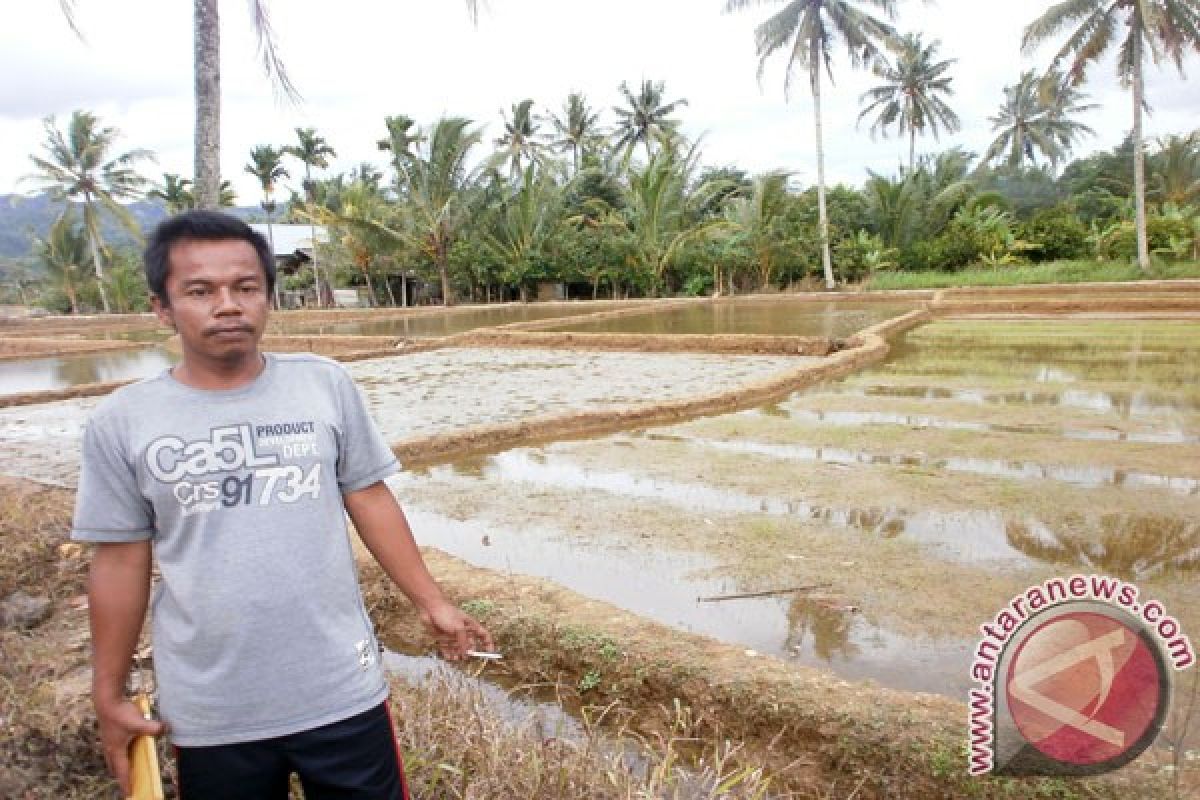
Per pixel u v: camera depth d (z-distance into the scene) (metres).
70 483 6.27
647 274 29.19
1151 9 19.66
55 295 39.53
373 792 1.52
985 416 7.31
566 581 3.96
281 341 16.66
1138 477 5.23
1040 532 4.32
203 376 1.46
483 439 7.14
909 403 8.09
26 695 2.28
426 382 10.93
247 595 1.40
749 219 28.58
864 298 24.31
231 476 1.41
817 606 3.52
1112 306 17.09
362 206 31.22
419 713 2.41
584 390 9.73
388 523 1.67
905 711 2.46
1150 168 34.38
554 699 3.00
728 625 3.39
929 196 31.52
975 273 25.83
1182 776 2.12
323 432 1.51
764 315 19.81
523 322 20.06
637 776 2.40
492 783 2.11
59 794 2.05
